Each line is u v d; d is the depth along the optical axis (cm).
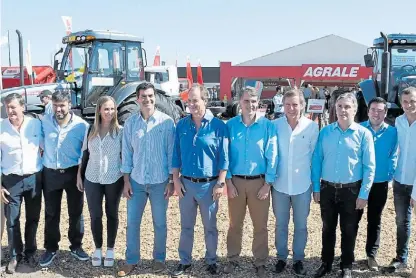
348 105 393
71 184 447
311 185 424
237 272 432
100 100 423
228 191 420
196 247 489
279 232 429
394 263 430
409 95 414
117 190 438
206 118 409
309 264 448
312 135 414
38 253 471
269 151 411
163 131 422
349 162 398
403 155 423
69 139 441
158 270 432
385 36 879
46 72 1339
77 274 429
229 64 2664
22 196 442
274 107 1445
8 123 430
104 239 515
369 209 435
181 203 421
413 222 556
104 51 891
